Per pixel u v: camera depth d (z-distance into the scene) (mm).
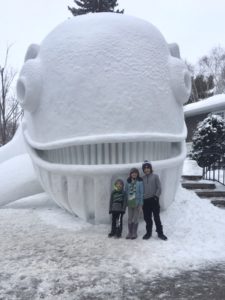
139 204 6609
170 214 7914
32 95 7414
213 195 10367
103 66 6879
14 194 9305
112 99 6797
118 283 4758
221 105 19906
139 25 7309
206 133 14250
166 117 7199
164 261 5555
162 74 7254
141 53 7070
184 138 7648
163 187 7457
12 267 5348
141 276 4992
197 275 5043
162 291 4523
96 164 7059
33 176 9352
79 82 6906
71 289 4578
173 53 8188
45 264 5449
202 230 7207
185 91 7438
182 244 6363
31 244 6445
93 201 7328
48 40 7629
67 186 7375
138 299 4305
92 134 6805
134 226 6695
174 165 7371
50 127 7254
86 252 5961
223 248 6207
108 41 6984
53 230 7289
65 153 7367
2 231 7332
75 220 7898
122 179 7000
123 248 6137
